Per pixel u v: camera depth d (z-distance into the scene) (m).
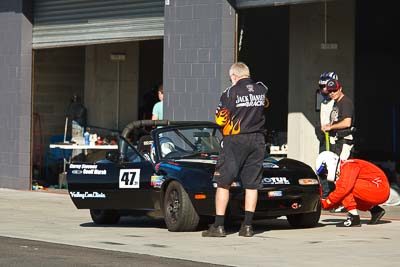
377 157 44.81
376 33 47.25
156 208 27.81
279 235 26.31
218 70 35.69
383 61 47.47
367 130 47.19
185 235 26.42
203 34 36.25
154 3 38.88
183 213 26.59
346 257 22.16
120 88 49.47
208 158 28.20
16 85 44.78
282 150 39.78
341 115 31.28
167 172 27.16
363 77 47.25
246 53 44.62
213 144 28.97
